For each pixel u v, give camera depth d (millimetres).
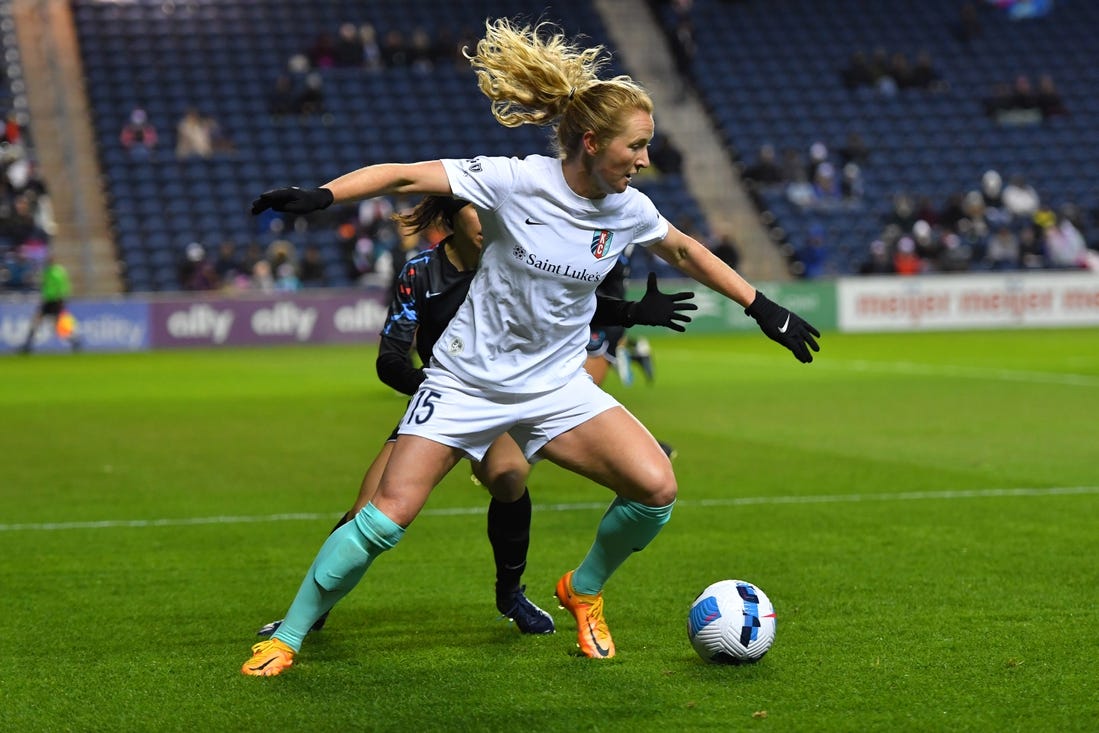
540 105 11867
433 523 21500
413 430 12617
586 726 11281
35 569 18312
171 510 23062
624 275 20562
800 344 13109
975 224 85000
